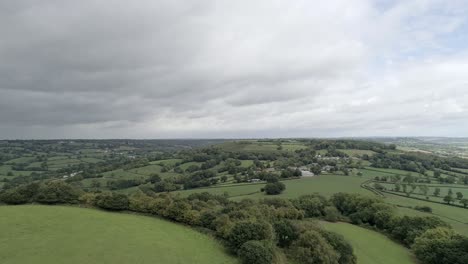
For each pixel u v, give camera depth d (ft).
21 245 184.96
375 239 279.28
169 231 238.89
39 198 288.10
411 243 262.88
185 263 183.62
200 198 360.48
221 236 233.76
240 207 302.04
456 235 238.89
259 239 210.59
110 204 280.31
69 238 200.85
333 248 219.41
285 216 298.56
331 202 367.04
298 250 216.33
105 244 195.83
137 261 177.06
